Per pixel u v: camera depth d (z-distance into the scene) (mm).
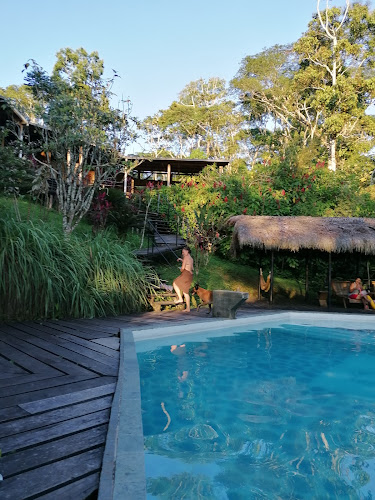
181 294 9328
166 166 27500
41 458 2457
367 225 10719
